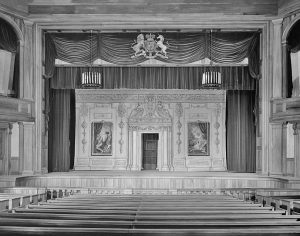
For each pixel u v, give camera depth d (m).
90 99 20.12
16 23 15.98
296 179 14.34
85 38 17.16
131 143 19.95
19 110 15.56
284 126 15.77
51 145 19.34
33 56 16.44
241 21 16.25
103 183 15.90
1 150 15.75
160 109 20.02
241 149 19.34
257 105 17.27
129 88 18.47
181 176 15.94
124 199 8.92
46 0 16.23
